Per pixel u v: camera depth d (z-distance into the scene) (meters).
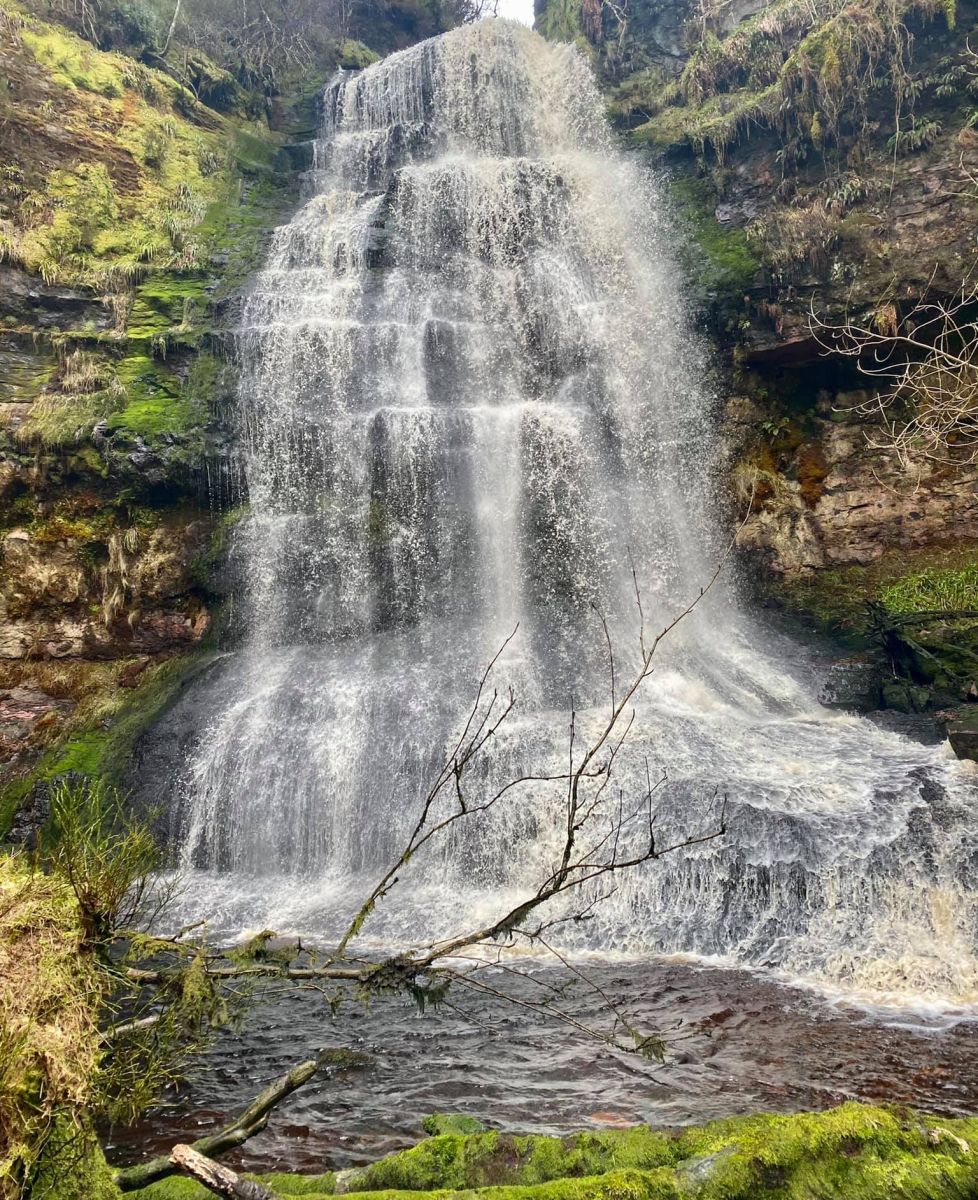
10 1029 2.06
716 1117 4.28
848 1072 4.77
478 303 15.76
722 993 6.07
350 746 10.02
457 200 16.73
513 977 6.49
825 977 6.34
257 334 14.61
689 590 13.26
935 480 12.52
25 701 12.57
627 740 9.10
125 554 13.31
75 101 17.19
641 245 15.62
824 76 14.10
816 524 13.23
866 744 9.15
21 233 15.12
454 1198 2.62
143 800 10.38
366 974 2.77
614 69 19.72
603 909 7.56
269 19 23.19
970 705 10.18
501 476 13.39
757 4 18.48
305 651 12.52
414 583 13.00
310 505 13.69
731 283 14.00
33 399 13.92
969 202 12.50
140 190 17.42
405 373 14.83
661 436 14.18
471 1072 4.92
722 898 7.27
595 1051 5.15
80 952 2.46
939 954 6.43
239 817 10.01
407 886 8.65
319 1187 3.11
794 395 13.83
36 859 2.68
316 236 16.84
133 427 13.53
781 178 14.95
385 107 20.50
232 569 13.30
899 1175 2.65
